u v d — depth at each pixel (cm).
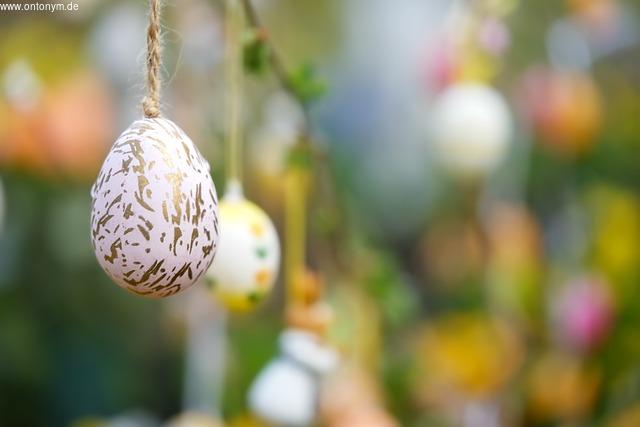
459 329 120
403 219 139
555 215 130
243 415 105
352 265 99
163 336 115
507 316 120
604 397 116
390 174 140
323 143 88
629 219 125
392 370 106
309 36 129
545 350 120
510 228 123
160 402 115
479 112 98
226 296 72
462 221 132
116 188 61
